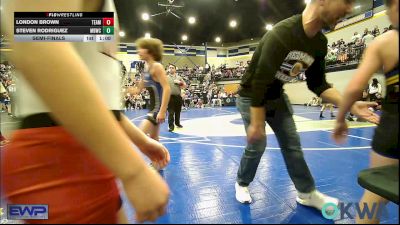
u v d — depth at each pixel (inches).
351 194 93.0
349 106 52.5
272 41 65.5
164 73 108.2
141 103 691.4
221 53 1077.1
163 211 19.3
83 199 19.9
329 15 58.4
